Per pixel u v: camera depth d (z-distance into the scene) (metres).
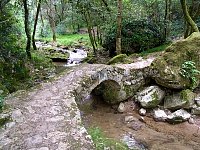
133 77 8.77
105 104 9.09
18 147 4.24
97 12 14.24
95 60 13.42
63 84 7.02
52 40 21.92
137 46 12.81
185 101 8.12
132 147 6.60
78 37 22.81
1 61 9.38
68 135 4.57
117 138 6.99
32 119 5.12
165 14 13.87
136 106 8.72
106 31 13.88
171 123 7.87
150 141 6.93
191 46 8.95
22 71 10.33
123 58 10.33
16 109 5.55
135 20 13.29
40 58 13.68
